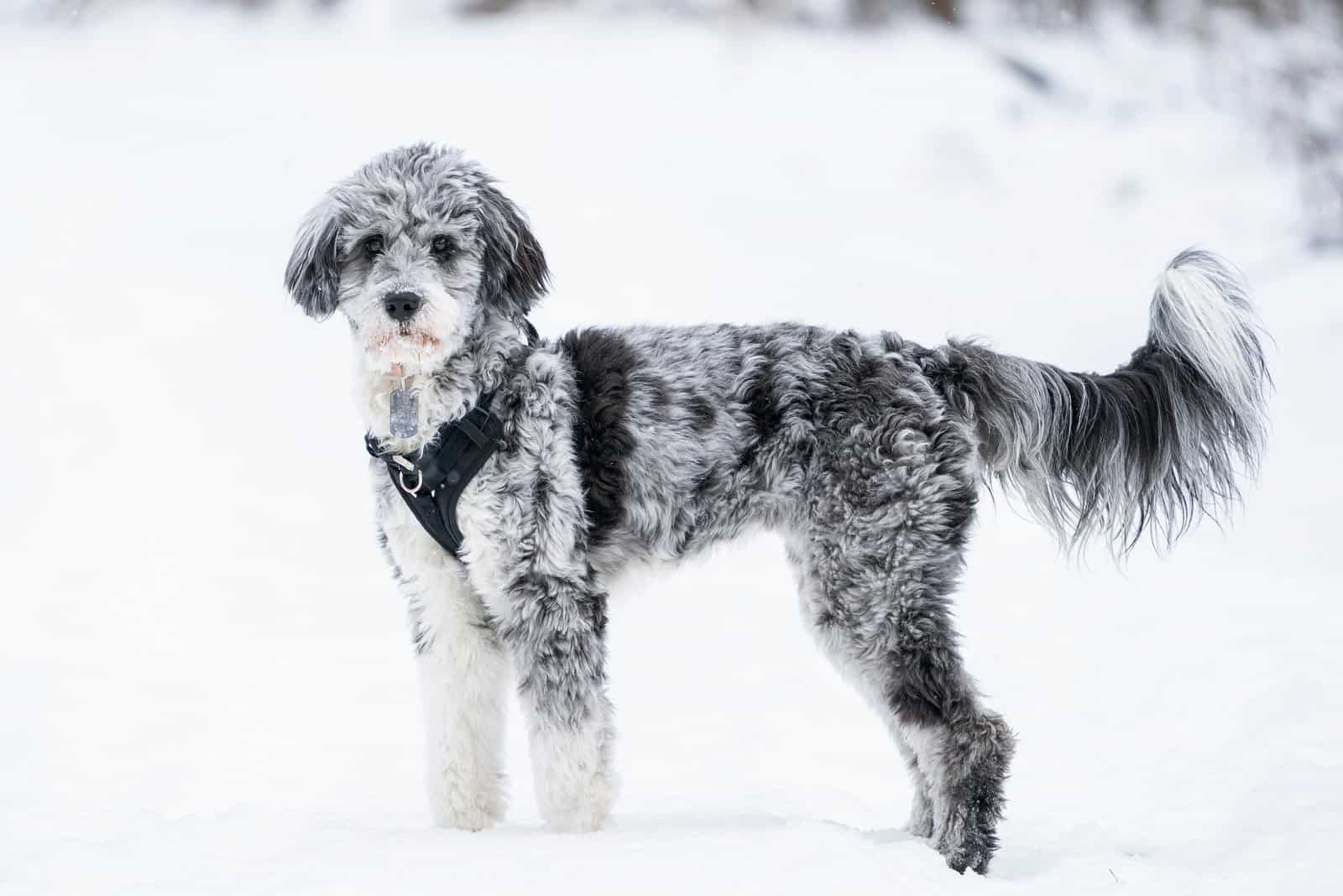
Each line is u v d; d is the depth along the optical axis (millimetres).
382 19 35719
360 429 19625
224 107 32469
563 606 7277
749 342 7906
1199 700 10047
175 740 9820
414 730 10180
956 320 25172
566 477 7336
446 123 31469
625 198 28891
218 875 6488
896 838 7473
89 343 22031
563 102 32531
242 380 21203
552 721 7246
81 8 36156
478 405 7332
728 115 32125
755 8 35031
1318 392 22188
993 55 34312
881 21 35031
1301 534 15516
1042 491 8250
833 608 7676
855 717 10461
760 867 6391
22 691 10719
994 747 7316
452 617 7566
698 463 7664
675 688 11117
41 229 26797
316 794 8742
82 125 31688
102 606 13016
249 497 16844
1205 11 35875
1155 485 8242
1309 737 9031
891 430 7617
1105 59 34688
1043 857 7348
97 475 17219
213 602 13328
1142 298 26438
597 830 7301
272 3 36281
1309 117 33062
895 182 30250
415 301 7148
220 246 26844
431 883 6227
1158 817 8055
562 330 22875
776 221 28625
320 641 12320
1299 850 7039
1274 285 27453
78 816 8039
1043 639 11867
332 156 30500
